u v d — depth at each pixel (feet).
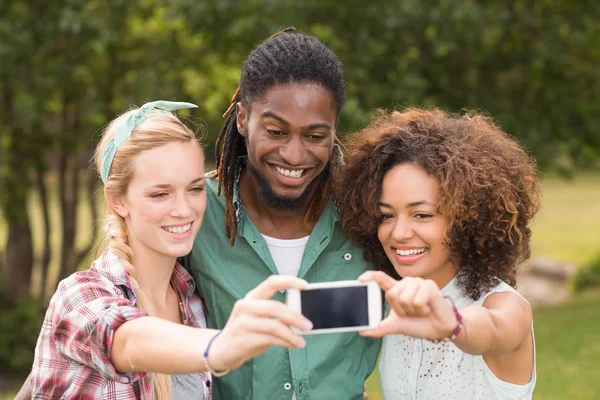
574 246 56.34
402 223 7.93
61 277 33.14
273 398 8.46
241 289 8.63
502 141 8.41
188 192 7.63
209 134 27.86
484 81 30.91
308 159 8.02
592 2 30.99
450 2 25.93
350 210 8.59
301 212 8.81
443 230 7.87
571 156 33.50
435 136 8.08
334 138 8.54
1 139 30.07
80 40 27.94
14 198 31.22
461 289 8.21
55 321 7.09
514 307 7.39
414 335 5.97
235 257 8.75
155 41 30.89
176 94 29.68
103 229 7.92
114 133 7.69
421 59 28.86
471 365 8.02
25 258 33.45
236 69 30.35
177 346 5.88
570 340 28.99
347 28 27.91
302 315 5.63
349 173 8.52
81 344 6.67
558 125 31.91
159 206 7.46
